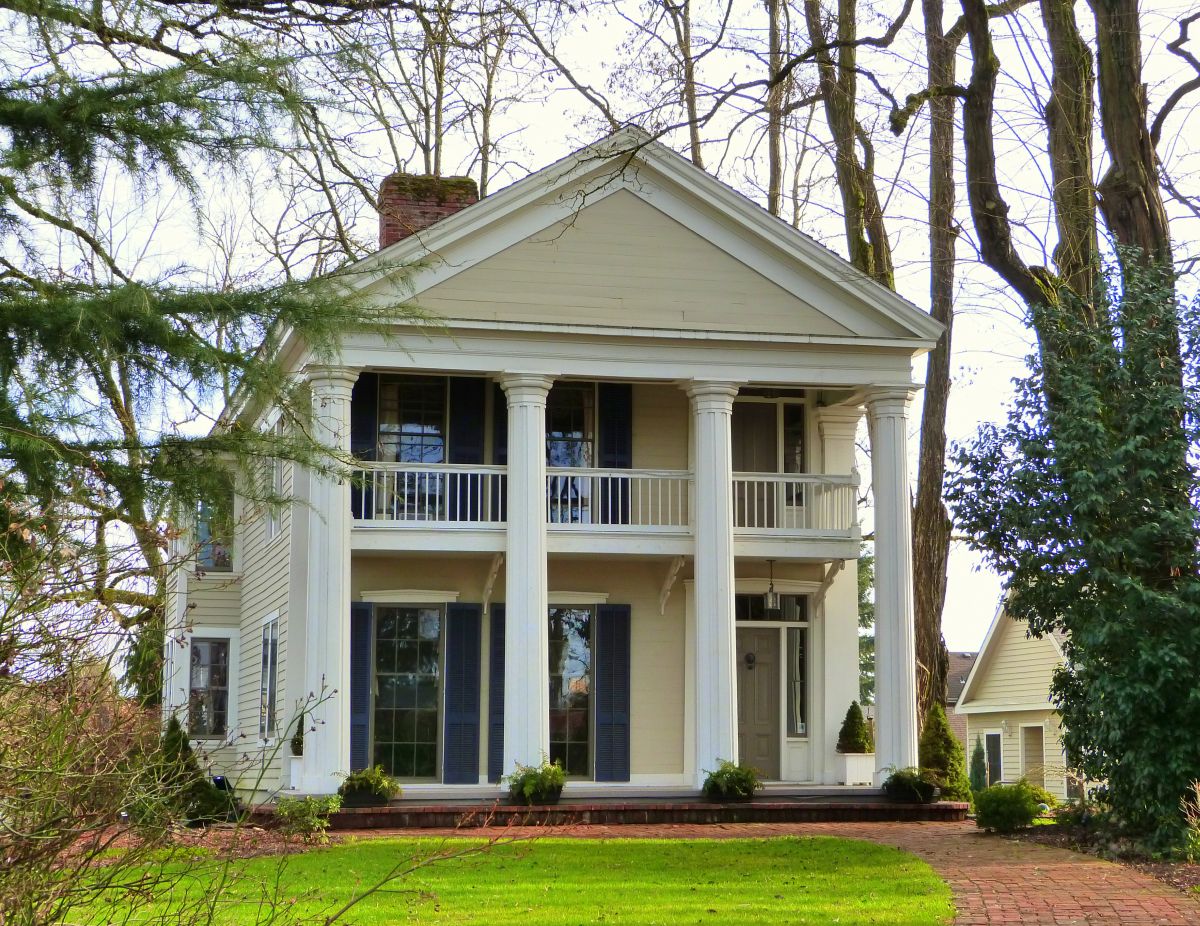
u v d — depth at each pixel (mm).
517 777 18953
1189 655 14734
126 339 8867
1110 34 16953
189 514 8984
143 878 6391
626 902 11898
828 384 20734
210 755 7156
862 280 20734
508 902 11891
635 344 20156
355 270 10289
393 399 21219
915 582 25094
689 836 17094
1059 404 16219
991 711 36656
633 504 21891
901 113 17312
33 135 8992
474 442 21281
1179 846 14359
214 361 8914
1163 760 14758
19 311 8570
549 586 21609
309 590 18984
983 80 17062
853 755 21766
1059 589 15961
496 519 21281
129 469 8695
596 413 21828
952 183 25250
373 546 19812
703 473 20328
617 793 19703
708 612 20031
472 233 19891
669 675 21781
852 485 22031
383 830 17703
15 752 5719
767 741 22203
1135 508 15578
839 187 26812
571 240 20234
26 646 5941
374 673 20891
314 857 14641
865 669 43781
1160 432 15688
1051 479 16047
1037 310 16594
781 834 17406
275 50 9773
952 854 15094
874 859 14602
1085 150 17922
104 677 6125
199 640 25828
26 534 6301
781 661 22406
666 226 20547
